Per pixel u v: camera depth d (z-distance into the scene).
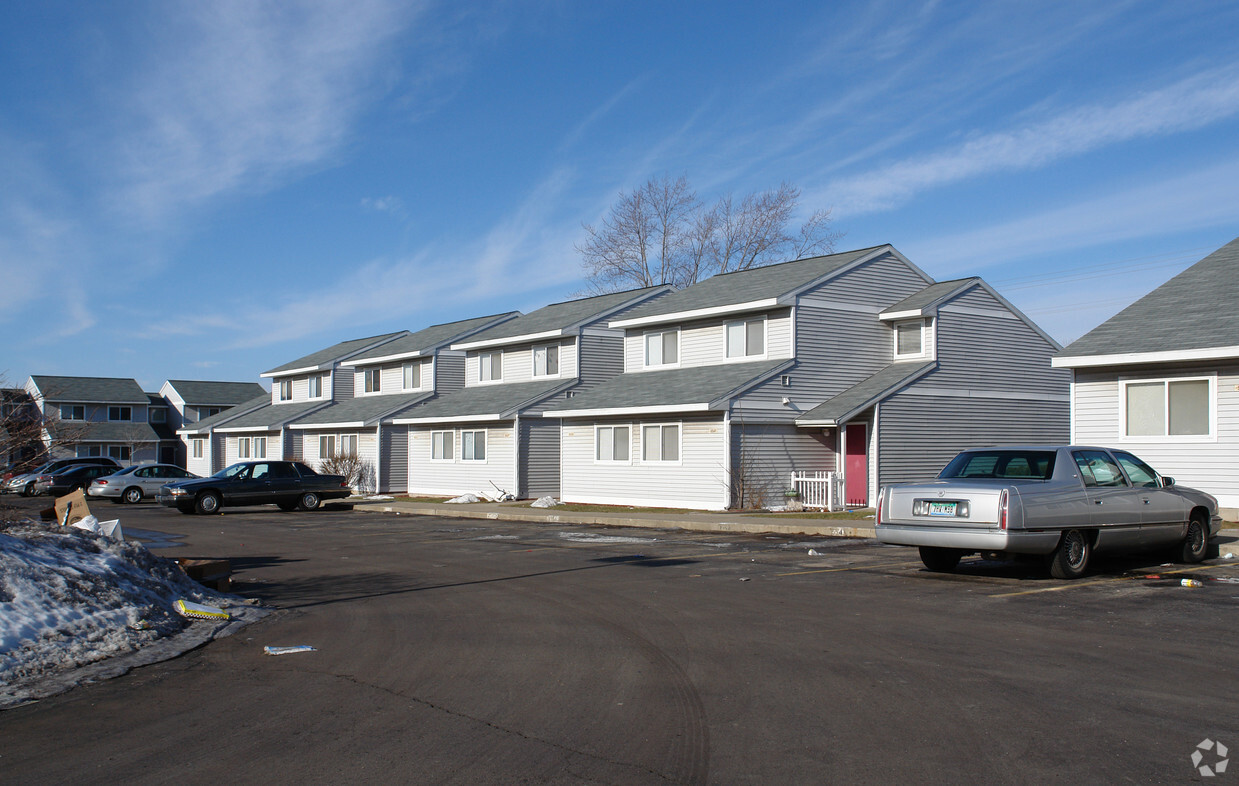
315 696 6.80
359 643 8.67
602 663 7.62
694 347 29.77
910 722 5.89
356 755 5.44
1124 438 19.95
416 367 41.56
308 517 27.80
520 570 13.80
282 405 51.38
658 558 15.02
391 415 38.66
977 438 28.03
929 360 27.41
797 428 26.48
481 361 39.09
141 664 7.91
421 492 38.12
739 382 25.64
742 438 25.44
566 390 33.47
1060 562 11.65
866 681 6.91
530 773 5.09
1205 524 13.52
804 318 26.73
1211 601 10.08
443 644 8.50
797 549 16.02
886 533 12.30
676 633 8.78
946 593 10.83
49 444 12.21
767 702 6.40
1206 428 18.80
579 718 6.09
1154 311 20.77
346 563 15.20
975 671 7.12
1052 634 8.43
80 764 5.37
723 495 25.33
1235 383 18.39
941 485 11.85
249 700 6.73
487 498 33.81
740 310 27.41
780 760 5.23
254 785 4.98
